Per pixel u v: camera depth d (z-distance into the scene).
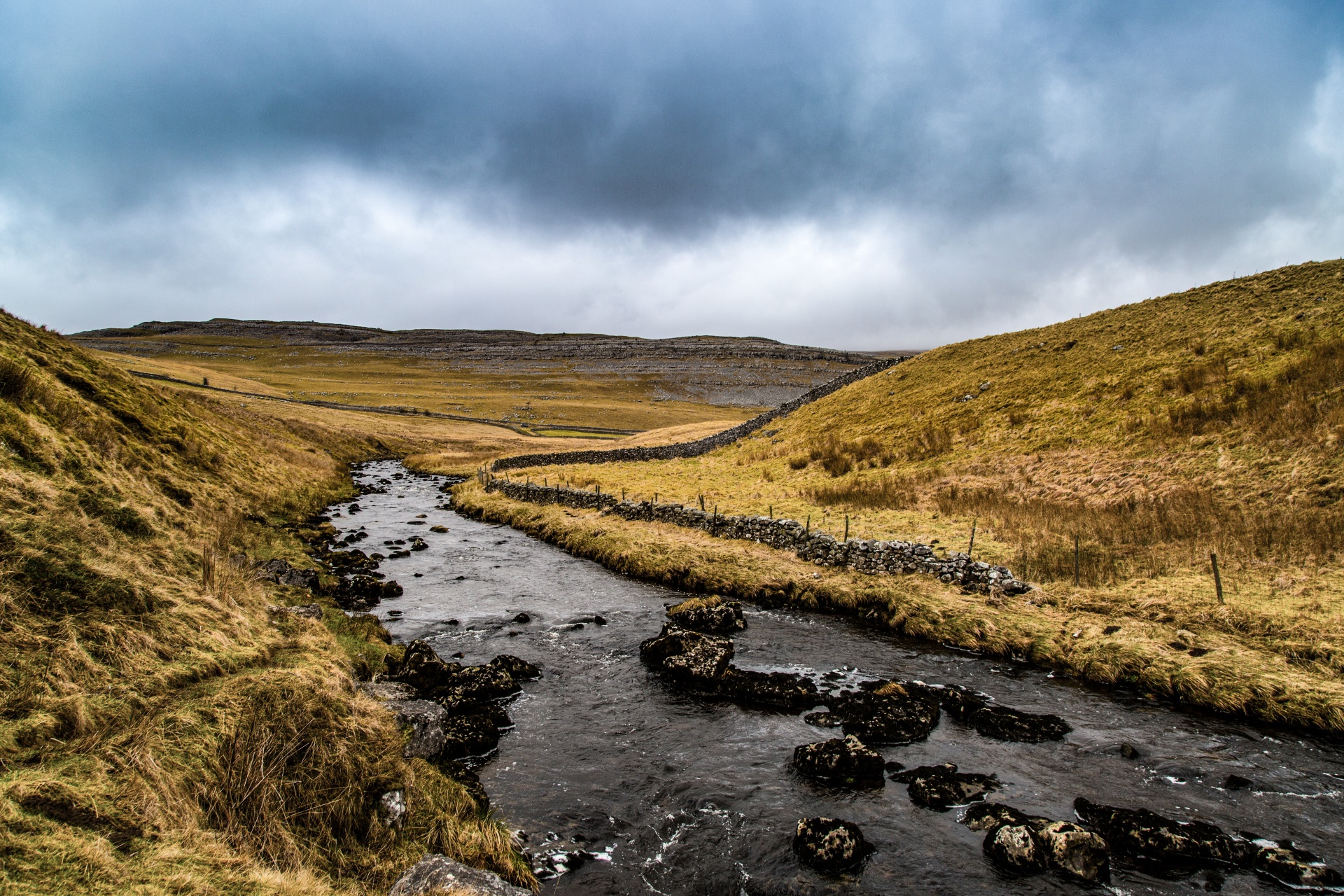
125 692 9.51
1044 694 15.75
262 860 7.82
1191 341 39.22
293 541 27.80
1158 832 10.00
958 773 12.23
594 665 17.56
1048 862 9.53
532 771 12.26
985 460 36.31
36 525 11.89
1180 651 16.30
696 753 13.00
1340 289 36.53
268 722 9.76
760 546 28.00
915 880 9.43
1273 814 10.88
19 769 7.41
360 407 124.31
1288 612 16.92
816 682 16.50
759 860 9.86
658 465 56.50
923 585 22.05
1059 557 22.73
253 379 160.25
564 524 35.16
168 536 15.55
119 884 6.37
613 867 9.67
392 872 8.41
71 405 21.05
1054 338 49.84
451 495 51.56
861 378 62.81
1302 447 25.28
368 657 15.50
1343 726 13.26
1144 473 28.84
